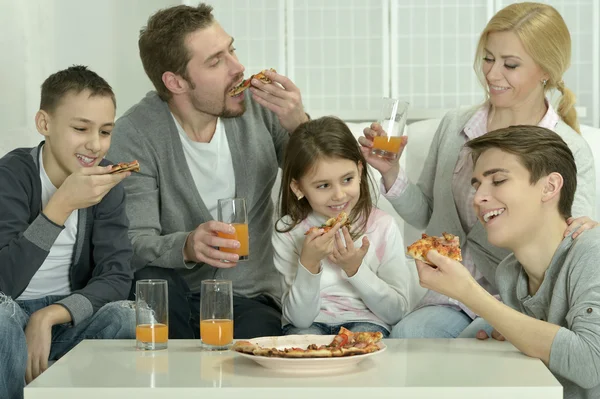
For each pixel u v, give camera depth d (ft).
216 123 9.65
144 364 6.03
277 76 9.16
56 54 14.73
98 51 15.14
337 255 8.25
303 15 14.49
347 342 6.20
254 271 9.57
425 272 6.36
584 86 14.16
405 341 6.85
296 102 9.24
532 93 8.70
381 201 10.87
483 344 6.69
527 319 6.14
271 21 14.49
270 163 9.76
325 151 8.35
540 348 6.07
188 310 8.84
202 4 9.59
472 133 9.04
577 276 6.30
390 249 8.85
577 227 6.57
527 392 5.23
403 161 11.12
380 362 6.00
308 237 8.04
